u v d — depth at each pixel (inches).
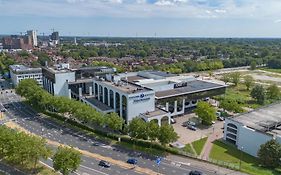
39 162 4515.3
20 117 6993.1
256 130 5002.5
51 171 4202.8
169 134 4943.4
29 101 7839.6
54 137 5654.5
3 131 4485.7
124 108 6422.2
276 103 7086.6
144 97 6353.3
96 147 5187.0
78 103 6505.9
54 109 7273.6
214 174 4207.7
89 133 5910.4
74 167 3875.5
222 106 7416.3
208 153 5039.4
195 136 5890.8
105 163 4419.3
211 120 6545.3
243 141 5211.6
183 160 4697.3
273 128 5344.5
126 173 4205.2
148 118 5964.6
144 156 4830.2
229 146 5403.5
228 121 5585.6
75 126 6338.6
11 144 4165.8
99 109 6752.0
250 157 4943.4
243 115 6013.8
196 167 4441.4
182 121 6919.3
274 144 4515.3
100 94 7623.0
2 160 4493.1
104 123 5733.3
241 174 4212.6
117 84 7160.4
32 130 6043.3
